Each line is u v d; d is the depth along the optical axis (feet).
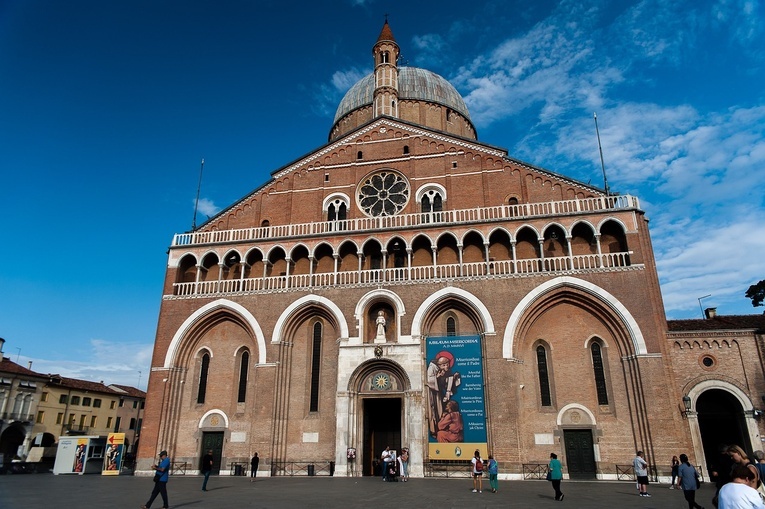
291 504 72.79
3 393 226.17
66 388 258.57
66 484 107.34
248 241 146.51
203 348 142.82
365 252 142.82
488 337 123.24
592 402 119.03
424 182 151.23
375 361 127.13
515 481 109.91
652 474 108.27
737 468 28.09
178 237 153.28
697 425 114.42
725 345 118.73
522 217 132.46
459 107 211.82
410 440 119.34
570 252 127.44
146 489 96.27
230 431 133.28
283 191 159.74
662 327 122.31
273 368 131.95
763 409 113.19
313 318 138.62
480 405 119.55
